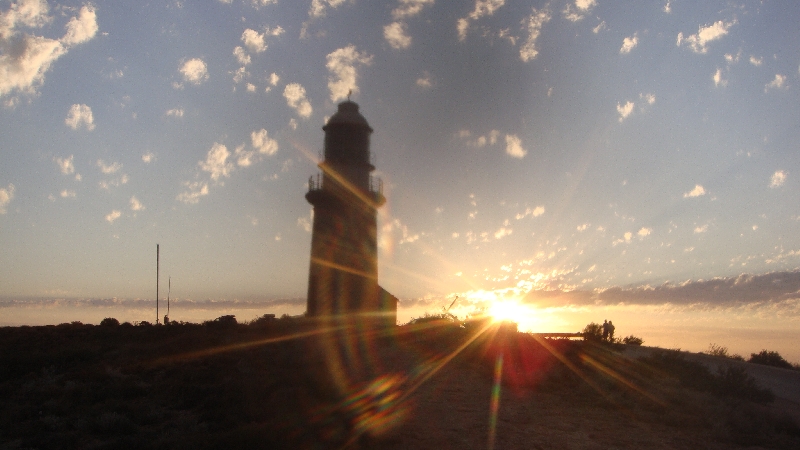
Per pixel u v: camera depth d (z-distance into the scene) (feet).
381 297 137.49
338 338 102.78
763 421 53.98
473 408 58.08
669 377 70.49
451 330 104.58
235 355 79.97
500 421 53.21
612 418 55.11
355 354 87.20
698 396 60.34
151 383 63.62
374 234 140.26
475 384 69.97
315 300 134.72
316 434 44.75
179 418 50.08
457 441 46.42
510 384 69.36
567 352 84.02
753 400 66.59
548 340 91.61
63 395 56.54
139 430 46.57
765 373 92.79
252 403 51.62
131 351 85.05
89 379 63.82
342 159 137.28
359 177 137.80
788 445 48.01
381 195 140.36
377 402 56.03
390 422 50.55
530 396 64.23
